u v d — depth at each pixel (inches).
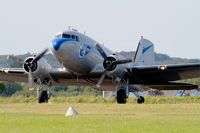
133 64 5059.1
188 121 2427.4
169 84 4773.6
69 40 4372.5
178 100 5201.8
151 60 5462.6
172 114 2903.5
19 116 2716.5
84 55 4443.9
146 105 3627.0
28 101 5128.0
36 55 4510.3
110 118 2568.9
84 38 4485.7
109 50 4704.7
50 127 2196.1
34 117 2637.8
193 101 5196.9
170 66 4488.2
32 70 4512.8
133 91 4948.3
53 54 4419.3
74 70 4510.3
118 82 4495.6
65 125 2263.8
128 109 3321.9
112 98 5059.1
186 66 4488.2
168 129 2142.0
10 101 5137.8
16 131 2076.8
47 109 3412.9
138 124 2303.2
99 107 3521.2
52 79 4680.1
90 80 4685.0
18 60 4510.3
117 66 4394.7
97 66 4542.3
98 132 2062.0
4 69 4867.1
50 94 4672.7
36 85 4621.1
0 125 2260.1
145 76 4606.3
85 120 2463.1
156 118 2583.7
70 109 2795.3
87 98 5103.3
